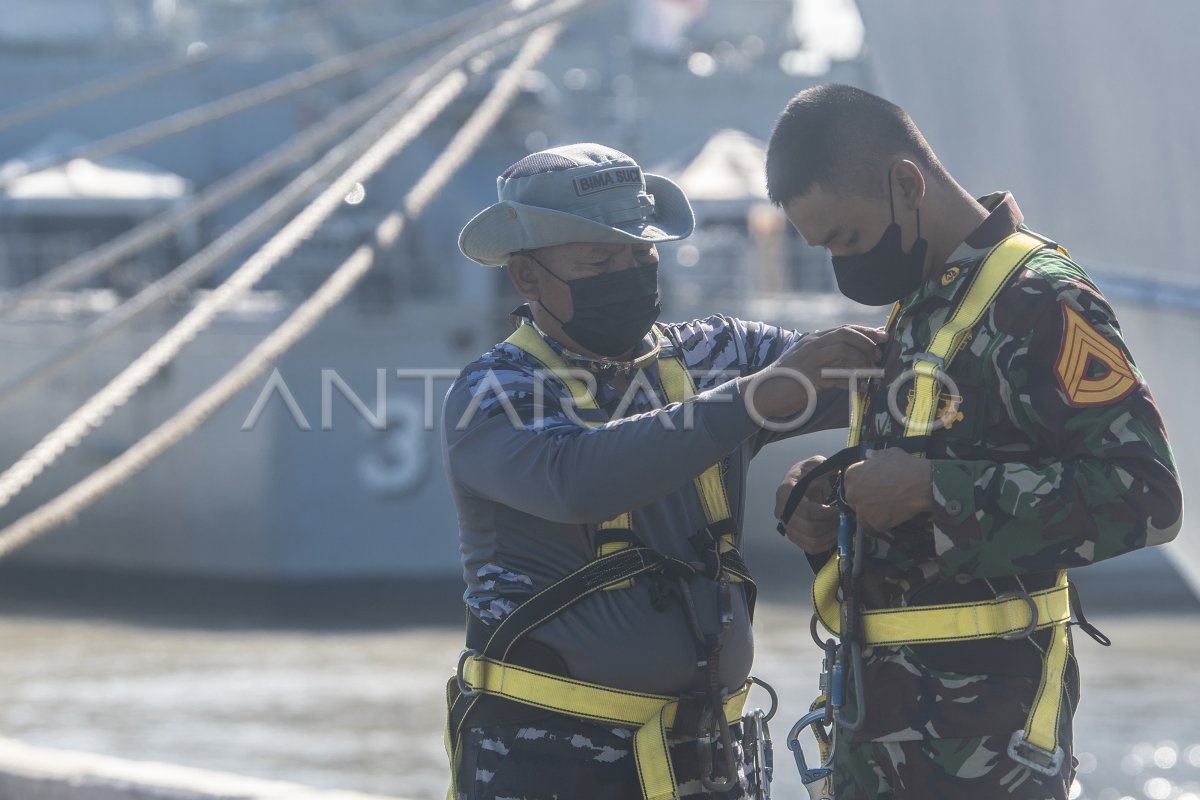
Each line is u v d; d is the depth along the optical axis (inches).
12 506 3732.8
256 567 3486.7
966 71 989.8
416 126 1759.4
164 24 5103.3
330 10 2456.9
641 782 428.1
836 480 440.1
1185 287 868.6
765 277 4072.3
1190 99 829.8
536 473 415.5
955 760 406.0
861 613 422.0
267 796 727.1
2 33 5036.9
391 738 2162.9
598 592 436.8
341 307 3442.4
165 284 1632.6
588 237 430.6
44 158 4441.4
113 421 3602.4
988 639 406.3
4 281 4089.6
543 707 435.2
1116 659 2787.9
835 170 404.8
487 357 448.8
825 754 454.3
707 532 451.8
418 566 3511.3
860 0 1075.9
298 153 1876.2
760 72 5255.9
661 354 468.8
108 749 2091.5
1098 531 377.7
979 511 382.9
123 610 3452.3
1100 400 382.6
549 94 3900.1
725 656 446.9
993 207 425.1
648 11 5236.2
